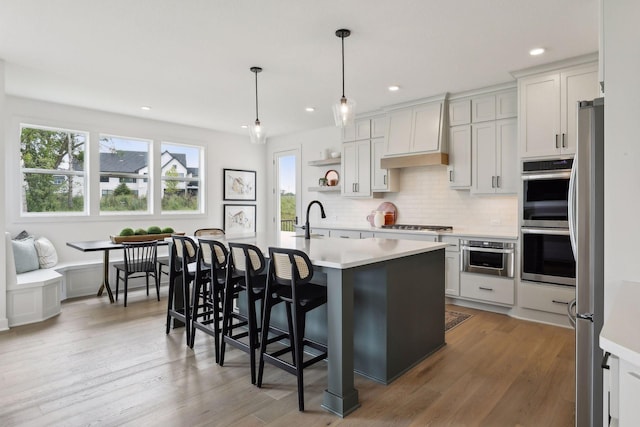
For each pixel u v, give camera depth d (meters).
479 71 3.83
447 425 2.05
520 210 3.86
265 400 2.30
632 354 0.88
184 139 6.27
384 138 5.21
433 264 3.05
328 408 2.20
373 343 2.58
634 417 0.96
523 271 3.85
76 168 5.21
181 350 3.07
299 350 2.21
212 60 3.52
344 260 2.23
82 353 2.99
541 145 3.71
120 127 5.54
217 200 6.73
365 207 6.02
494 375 2.64
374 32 2.97
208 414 2.14
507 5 2.57
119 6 2.58
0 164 3.47
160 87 4.30
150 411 2.17
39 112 4.81
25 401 2.26
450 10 2.64
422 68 3.74
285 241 3.33
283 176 7.24
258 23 2.82
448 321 3.84
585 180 1.72
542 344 3.20
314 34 3.00
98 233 5.34
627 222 1.60
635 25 1.61
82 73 3.84
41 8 2.60
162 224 6.01
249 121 6.00
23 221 4.71
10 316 3.61
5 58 3.45
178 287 3.71
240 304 3.64
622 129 1.62
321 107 5.18
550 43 3.17
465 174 4.53
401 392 2.40
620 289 1.48
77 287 4.81
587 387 1.74
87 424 2.04
